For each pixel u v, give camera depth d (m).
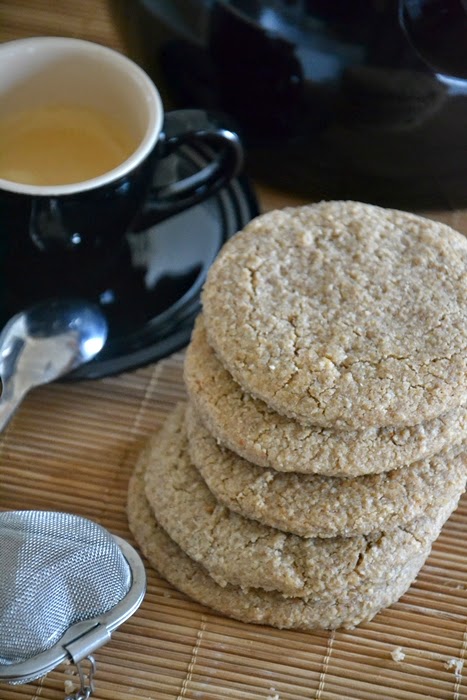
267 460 0.44
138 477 0.49
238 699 0.45
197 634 0.46
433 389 0.44
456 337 0.45
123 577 0.45
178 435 0.48
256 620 0.46
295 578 0.44
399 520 0.44
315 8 0.50
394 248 0.46
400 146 0.52
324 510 0.44
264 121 0.53
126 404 0.51
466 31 0.49
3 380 0.49
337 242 0.46
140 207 0.50
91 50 0.50
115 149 0.52
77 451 0.50
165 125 0.50
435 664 0.46
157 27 0.53
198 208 0.54
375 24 0.49
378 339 0.44
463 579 0.48
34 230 0.48
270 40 0.51
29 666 0.42
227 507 0.46
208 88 0.54
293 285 0.45
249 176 0.56
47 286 0.51
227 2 0.51
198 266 0.53
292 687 0.45
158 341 0.51
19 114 0.52
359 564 0.45
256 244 0.46
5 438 0.50
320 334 0.44
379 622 0.46
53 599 0.44
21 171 0.51
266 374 0.44
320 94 0.51
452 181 0.54
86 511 0.49
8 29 0.60
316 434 0.44
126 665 0.45
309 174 0.55
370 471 0.43
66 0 0.61
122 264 0.52
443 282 0.46
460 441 0.44
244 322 0.45
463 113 0.51
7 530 0.45
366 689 0.45
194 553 0.45
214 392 0.45
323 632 0.46
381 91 0.50
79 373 0.50
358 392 0.43
